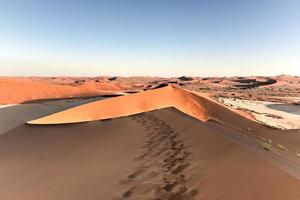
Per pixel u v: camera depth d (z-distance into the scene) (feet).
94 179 30.81
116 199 24.50
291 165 31.42
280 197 18.61
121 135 54.08
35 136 63.41
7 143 58.54
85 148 46.80
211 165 28.14
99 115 83.76
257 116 167.94
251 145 41.09
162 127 56.59
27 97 259.80
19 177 36.22
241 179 22.61
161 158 34.76
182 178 26.71
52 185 31.37
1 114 135.85
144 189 25.64
